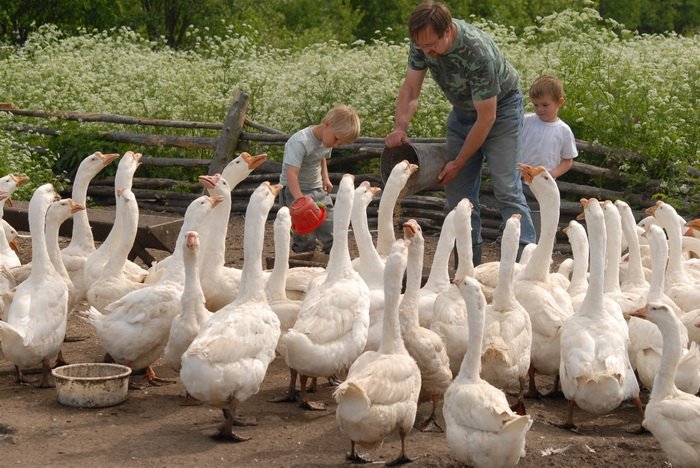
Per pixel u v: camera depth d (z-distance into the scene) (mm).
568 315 7082
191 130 11742
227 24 22031
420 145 8133
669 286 7660
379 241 7699
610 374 6453
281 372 7324
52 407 6727
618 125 10406
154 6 22078
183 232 7219
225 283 7320
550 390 7215
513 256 6777
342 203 6961
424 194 10844
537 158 8664
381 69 11445
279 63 13992
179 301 6934
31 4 21312
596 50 11156
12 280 7434
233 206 11117
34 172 11031
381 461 6297
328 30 23969
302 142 8188
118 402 6754
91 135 11461
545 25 11688
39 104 11875
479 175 8336
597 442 6473
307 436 6496
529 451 6352
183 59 13688
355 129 8258
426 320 7148
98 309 7348
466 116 8133
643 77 10656
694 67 10875
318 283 7090
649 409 6270
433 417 6668
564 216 10195
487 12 24719
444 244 7320
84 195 7992
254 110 12062
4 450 6281
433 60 7938
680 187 10016
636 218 10016
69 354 7480
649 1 30641
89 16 21641
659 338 6891
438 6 7684
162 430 6508
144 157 11531
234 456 6285
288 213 7152
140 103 12055
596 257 6730
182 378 6348
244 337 6426
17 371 7035
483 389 6109
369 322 6988
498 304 6777
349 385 6051
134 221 7406
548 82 8602
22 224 8992
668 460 6336
